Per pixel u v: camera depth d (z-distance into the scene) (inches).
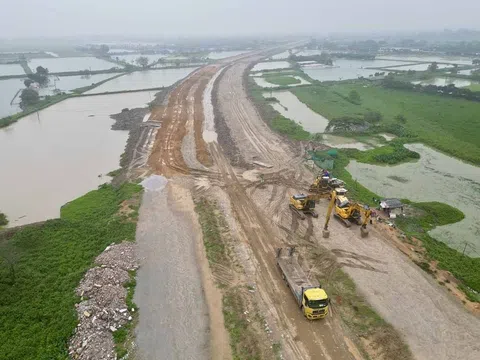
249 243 1322.6
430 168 2028.8
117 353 861.8
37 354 842.2
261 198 1658.5
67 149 2333.9
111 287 1051.9
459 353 887.1
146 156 2155.5
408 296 1072.8
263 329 943.0
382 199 1628.9
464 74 5408.5
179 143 2352.4
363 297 1066.7
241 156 2129.7
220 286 1103.6
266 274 1159.6
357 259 1241.4
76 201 1640.0
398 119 2827.3
